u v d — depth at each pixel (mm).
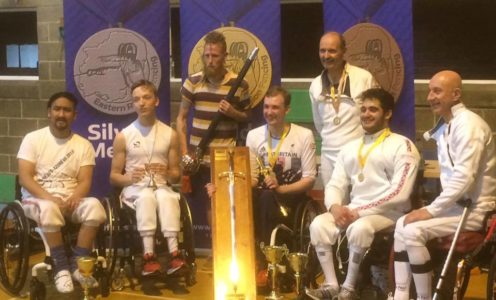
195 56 4973
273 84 4891
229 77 4672
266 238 4266
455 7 5945
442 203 3584
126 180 4465
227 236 3971
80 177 4344
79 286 4441
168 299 4258
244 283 3842
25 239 4094
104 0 5000
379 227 3863
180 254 4289
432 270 3713
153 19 5039
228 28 4902
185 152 4742
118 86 5074
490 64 5930
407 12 4684
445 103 3670
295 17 6340
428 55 6062
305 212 4242
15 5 6527
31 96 6535
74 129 5109
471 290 4391
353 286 3881
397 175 3889
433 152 5422
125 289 4449
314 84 4508
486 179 3646
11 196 6582
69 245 4355
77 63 5051
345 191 4137
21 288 4191
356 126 4348
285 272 4191
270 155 4449
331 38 4297
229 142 4680
